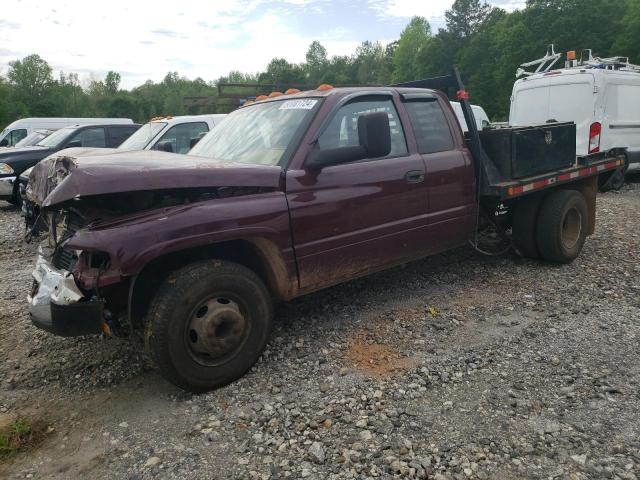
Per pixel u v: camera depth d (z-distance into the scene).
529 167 5.20
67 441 2.86
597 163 6.04
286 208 3.53
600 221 7.70
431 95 4.78
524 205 5.46
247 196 3.41
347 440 2.72
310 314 4.45
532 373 3.31
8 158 10.19
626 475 2.38
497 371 3.36
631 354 3.49
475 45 53.44
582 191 6.03
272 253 3.54
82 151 3.93
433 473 2.45
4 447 2.79
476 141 4.87
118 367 3.67
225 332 3.28
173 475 2.53
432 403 3.03
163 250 3.00
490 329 4.02
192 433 2.86
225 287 3.25
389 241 4.22
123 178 2.95
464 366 3.44
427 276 5.33
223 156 4.09
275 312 4.51
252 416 2.98
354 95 4.09
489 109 50.81
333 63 100.25
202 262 3.24
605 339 3.72
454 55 57.72
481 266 5.61
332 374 3.42
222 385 3.32
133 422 3.00
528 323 4.08
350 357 3.65
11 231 8.35
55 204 2.88
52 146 10.85
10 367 3.70
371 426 2.83
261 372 3.48
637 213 8.23
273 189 3.52
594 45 39.09
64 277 3.04
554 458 2.52
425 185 4.41
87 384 3.46
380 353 3.69
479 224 5.25
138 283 3.21
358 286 5.09
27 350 3.96
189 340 3.15
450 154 4.68
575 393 3.05
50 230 3.56
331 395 3.16
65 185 2.90
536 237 5.42
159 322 3.03
